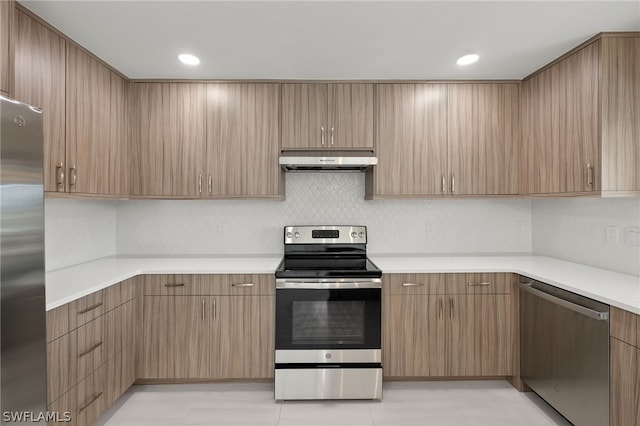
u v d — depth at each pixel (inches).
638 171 87.7
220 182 121.0
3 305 51.6
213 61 105.3
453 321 110.7
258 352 109.3
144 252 135.0
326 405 103.7
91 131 99.4
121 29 85.5
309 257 129.7
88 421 84.0
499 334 110.7
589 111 91.7
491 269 110.6
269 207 135.5
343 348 106.0
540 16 80.3
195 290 109.2
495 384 114.9
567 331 87.0
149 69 111.3
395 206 136.3
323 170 131.9
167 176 120.2
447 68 111.4
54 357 72.6
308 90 121.1
